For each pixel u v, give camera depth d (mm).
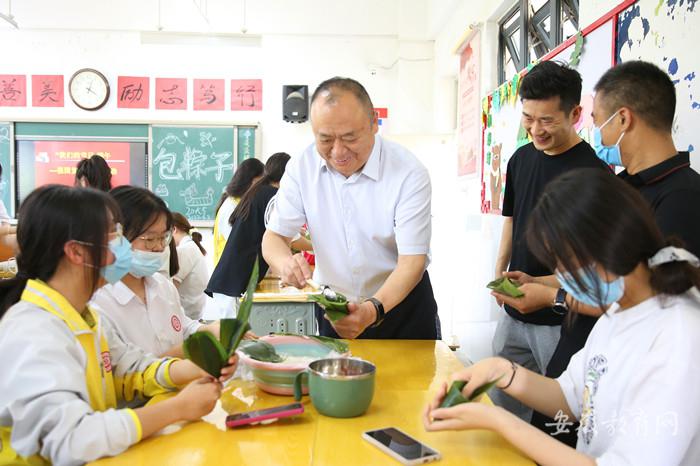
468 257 4105
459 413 991
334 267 1845
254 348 1311
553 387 1152
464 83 4402
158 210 1497
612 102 1426
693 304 927
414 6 5461
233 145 5543
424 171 1700
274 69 5559
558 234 885
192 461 928
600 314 1146
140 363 1364
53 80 5473
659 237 907
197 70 5531
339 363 1203
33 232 1104
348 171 1645
